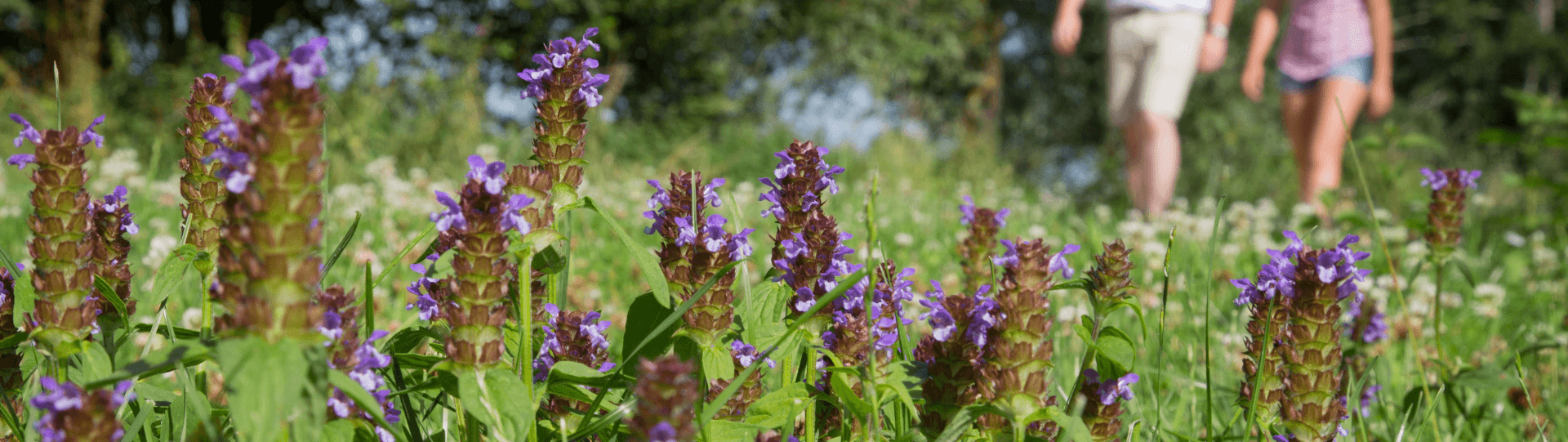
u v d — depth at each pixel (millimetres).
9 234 5148
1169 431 2238
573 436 1646
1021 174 25297
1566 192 6078
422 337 1808
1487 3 30281
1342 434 1913
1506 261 6434
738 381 1568
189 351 1220
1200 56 8883
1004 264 1642
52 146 1485
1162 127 8773
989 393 1622
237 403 1109
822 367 1941
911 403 1573
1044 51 28797
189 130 1712
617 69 17219
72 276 1501
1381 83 8164
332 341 1362
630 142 15594
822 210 1835
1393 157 8859
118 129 13023
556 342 1882
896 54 21344
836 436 2016
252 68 1147
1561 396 3287
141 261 4293
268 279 1176
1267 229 7789
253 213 1171
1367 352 2830
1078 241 7141
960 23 24109
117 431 1244
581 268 5188
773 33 22641
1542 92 30266
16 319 1558
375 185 8797
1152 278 5340
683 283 1812
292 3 19625
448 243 1688
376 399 1486
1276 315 1884
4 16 16406
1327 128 8219
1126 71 9047
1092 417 1795
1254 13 26562
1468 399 3180
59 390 1199
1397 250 6023
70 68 14812
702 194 1861
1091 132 28438
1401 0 30750
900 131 15102
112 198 1789
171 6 19188
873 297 1846
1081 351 3480
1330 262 1724
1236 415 2145
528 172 1657
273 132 1164
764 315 1892
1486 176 12102
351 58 19406
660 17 20469
